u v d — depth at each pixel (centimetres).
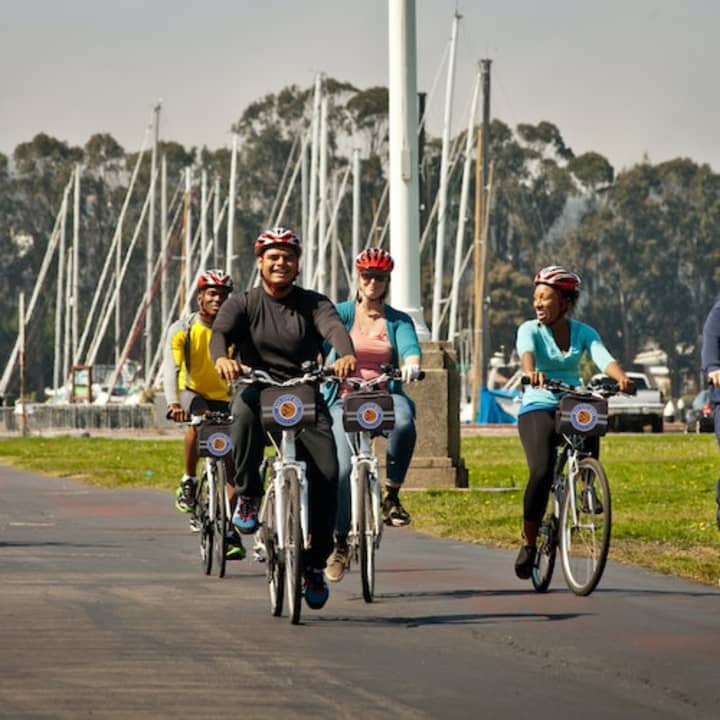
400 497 3269
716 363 1939
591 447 1867
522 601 1780
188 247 15575
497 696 1237
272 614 1659
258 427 1689
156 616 1641
